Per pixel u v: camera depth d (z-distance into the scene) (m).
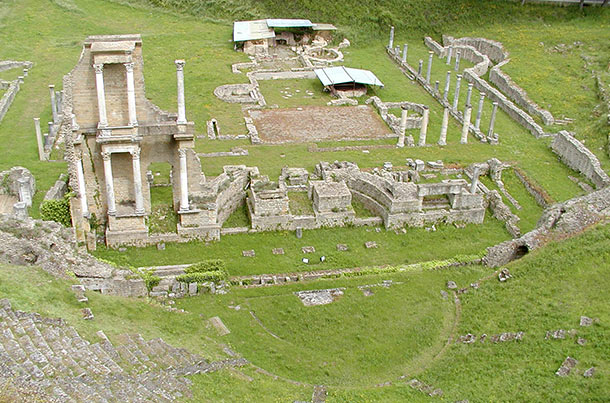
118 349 25.22
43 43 80.38
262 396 25.30
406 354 29.78
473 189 43.25
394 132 58.00
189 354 27.00
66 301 28.19
